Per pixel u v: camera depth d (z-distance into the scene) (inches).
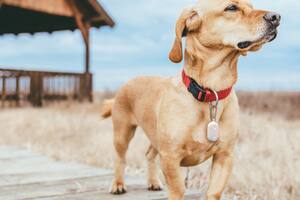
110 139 283.9
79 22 600.1
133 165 211.8
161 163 114.5
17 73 540.1
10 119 397.1
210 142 110.4
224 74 110.0
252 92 524.1
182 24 113.7
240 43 108.3
